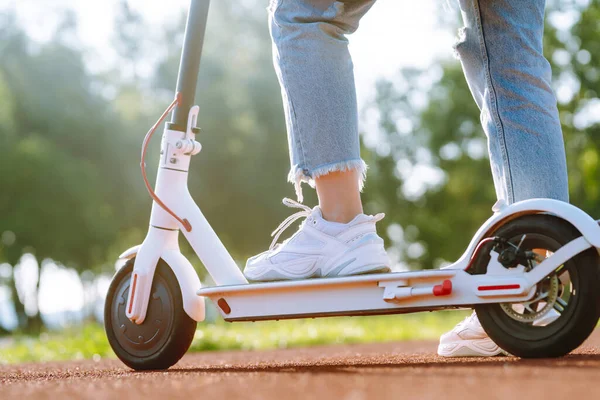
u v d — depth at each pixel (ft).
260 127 64.39
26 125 64.39
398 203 69.72
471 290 5.58
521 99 6.54
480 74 6.77
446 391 3.66
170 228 7.00
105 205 61.62
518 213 5.52
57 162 60.03
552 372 4.35
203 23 7.28
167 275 6.81
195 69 7.21
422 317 39.93
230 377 4.99
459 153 65.26
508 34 6.59
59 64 64.49
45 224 58.95
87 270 64.34
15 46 65.05
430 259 70.59
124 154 62.90
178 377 5.31
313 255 6.29
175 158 7.06
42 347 18.84
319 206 6.46
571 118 52.34
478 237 5.63
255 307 6.40
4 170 58.90
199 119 63.31
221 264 6.77
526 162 6.49
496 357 6.43
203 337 17.75
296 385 4.18
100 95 66.13
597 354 6.01
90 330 21.11
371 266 6.13
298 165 6.39
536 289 5.41
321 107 6.31
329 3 6.40
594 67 51.78
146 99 67.87
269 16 6.71
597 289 5.25
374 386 3.99
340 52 6.43
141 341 6.88
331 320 34.63
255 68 66.33
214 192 62.59
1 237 59.41
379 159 69.82
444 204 68.90
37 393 4.40
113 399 3.91
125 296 7.02
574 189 52.60
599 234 5.19
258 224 62.59
